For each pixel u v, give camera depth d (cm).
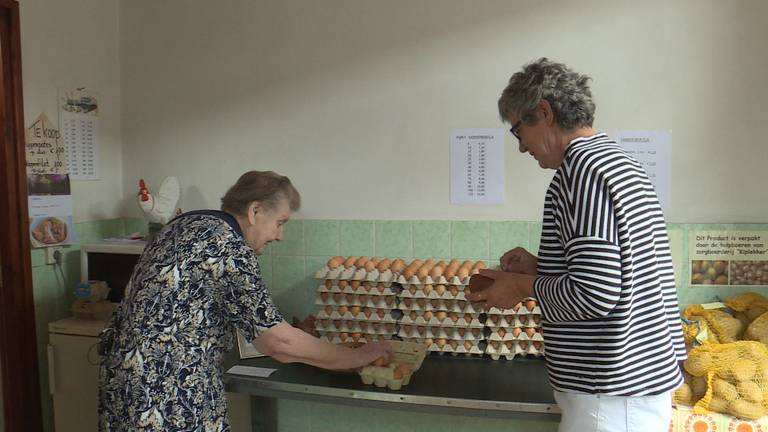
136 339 154
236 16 267
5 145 230
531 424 248
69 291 262
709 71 225
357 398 187
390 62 250
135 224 285
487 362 219
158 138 280
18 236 237
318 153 260
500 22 238
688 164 229
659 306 140
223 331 167
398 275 226
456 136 245
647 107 229
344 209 259
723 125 226
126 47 282
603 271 131
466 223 246
